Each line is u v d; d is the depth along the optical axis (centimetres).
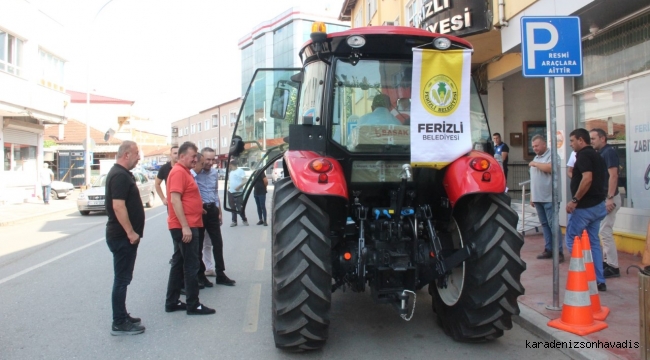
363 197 442
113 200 454
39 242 1059
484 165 392
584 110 830
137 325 469
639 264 647
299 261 382
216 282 657
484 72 1209
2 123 1880
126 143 472
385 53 421
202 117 6512
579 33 475
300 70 542
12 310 545
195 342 445
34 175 2161
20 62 1825
